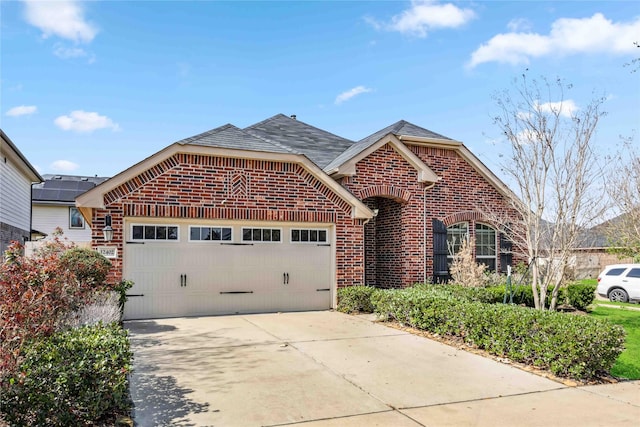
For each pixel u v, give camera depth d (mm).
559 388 6699
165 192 12133
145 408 5723
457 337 9711
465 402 6082
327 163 16484
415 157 15750
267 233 13539
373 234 16797
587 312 14867
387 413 5664
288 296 13664
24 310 5328
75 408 4809
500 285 15203
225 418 5430
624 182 14383
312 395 6293
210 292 12805
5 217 16344
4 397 4441
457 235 16922
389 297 11891
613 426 5277
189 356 8336
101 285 10477
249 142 13445
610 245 20141
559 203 11172
